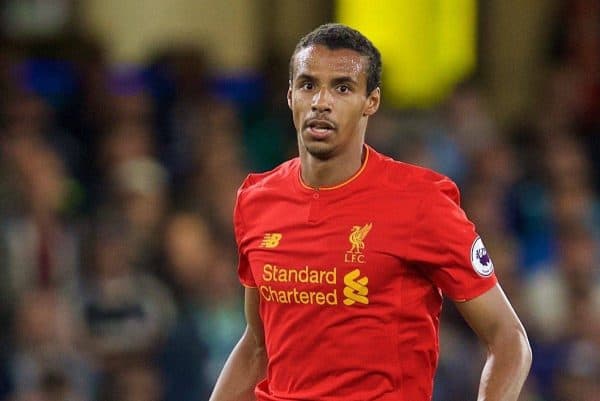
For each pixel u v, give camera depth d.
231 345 33.22
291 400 17.55
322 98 17.17
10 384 30.92
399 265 17.22
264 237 17.81
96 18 40.47
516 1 43.81
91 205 35.19
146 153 36.31
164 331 32.53
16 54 37.50
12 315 31.38
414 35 42.31
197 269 33.53
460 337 33.59
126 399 31.72
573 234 38.22
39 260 32.44
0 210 32.41
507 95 43.75
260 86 40.50
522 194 39.34
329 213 17.45
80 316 32.22
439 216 17.22
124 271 32.75
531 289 37.03
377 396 17.28
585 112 41.94
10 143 34.06
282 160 38.38
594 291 36.97
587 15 43.12
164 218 34.38
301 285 17.39
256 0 42.53
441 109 40.53
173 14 41.47
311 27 42.81
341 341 17.27
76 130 36.91
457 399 32.88
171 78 38.56
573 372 35.03
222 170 36.28
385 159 17.73
